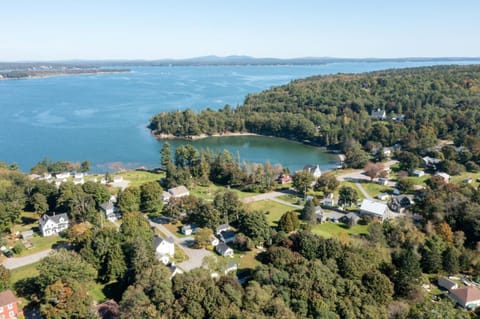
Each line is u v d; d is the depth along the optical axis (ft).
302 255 287.28
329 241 290.15
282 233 326.85
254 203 435.94
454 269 287.89
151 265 254.88
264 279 246.68
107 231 296.51
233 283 233.35
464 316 232.53
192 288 219.41
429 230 326.65
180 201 383.86
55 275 243.40
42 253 317.22
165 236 349.61
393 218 379.76
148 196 390.42
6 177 445.78
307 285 235.20
